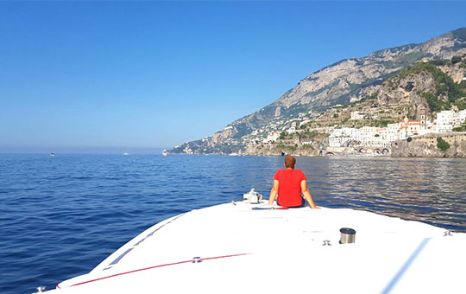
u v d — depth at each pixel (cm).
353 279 248
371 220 510
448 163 9362
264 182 3328
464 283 243
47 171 4794
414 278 250
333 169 6462
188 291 232
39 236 1036
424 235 429
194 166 7769
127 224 1221
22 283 663
